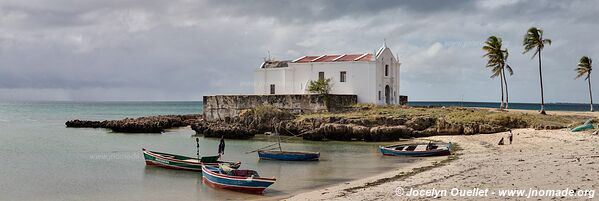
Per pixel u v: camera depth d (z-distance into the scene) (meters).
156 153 47.31
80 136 80.94
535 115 79.81
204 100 93.44
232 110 90.00
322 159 50.78
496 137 64.00
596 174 30.41
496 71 96.25
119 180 39.72
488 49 94.94
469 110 81.88
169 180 39.56
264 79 95.12
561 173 31.47
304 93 90.12
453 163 42.53
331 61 89.19
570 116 82.12
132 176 41.50
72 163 49.16
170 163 44.97
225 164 41.16
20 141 72.06
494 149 52.22
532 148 50.47
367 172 41.84
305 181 38.06
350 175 40.56
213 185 35.81
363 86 86.94
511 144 55.59
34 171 44.34
